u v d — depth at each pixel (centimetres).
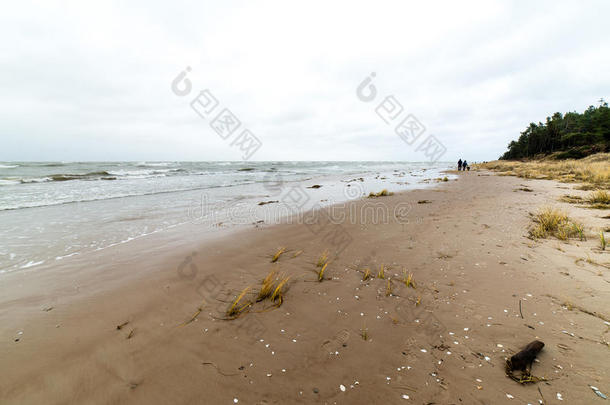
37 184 1742
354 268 450
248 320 303
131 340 266
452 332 270
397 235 631
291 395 206
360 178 2647
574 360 221
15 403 197
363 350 252
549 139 5978
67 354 245
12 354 243
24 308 322
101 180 2131
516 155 7412
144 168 3791
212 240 615
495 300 324
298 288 381
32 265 461
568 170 2233
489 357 233
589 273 371
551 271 388
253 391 210
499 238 558
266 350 255
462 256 474
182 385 215
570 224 591
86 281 399
